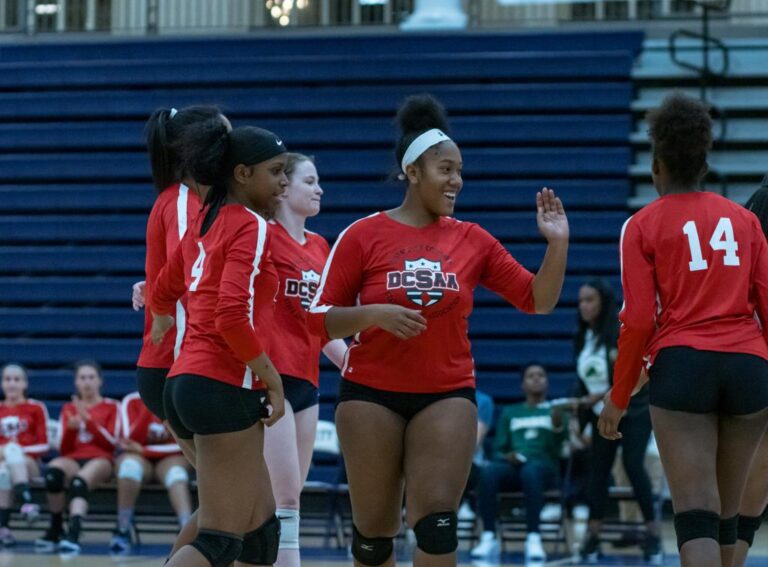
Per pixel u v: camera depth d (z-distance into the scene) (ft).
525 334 110.93
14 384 95.86
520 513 94.38
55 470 91.15
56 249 118.11
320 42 123.13
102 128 122.01
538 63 118.93
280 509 48.67
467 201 115.24
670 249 41.57
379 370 42.19
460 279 42.50
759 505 47.29
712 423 41.01
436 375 41.93
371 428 41.88
